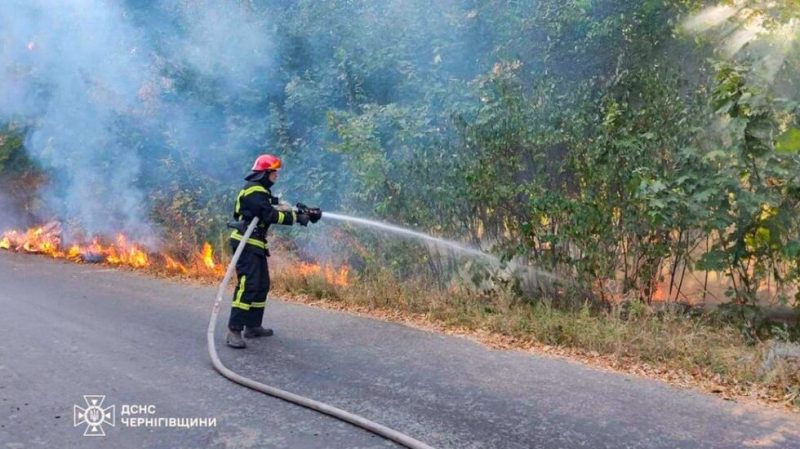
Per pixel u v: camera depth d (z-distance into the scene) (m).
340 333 6.07
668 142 6.11
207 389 4.65
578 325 5.73
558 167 6.63
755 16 6.80
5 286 8.54
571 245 6.45
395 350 5.53
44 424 4.05
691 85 6.86
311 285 7.70
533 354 5.40
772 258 5.75
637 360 5.16
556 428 3.97
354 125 7.64
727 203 5.66
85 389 4.64
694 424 4.04
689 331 5.60
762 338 5.73
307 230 8.32
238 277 5.73
